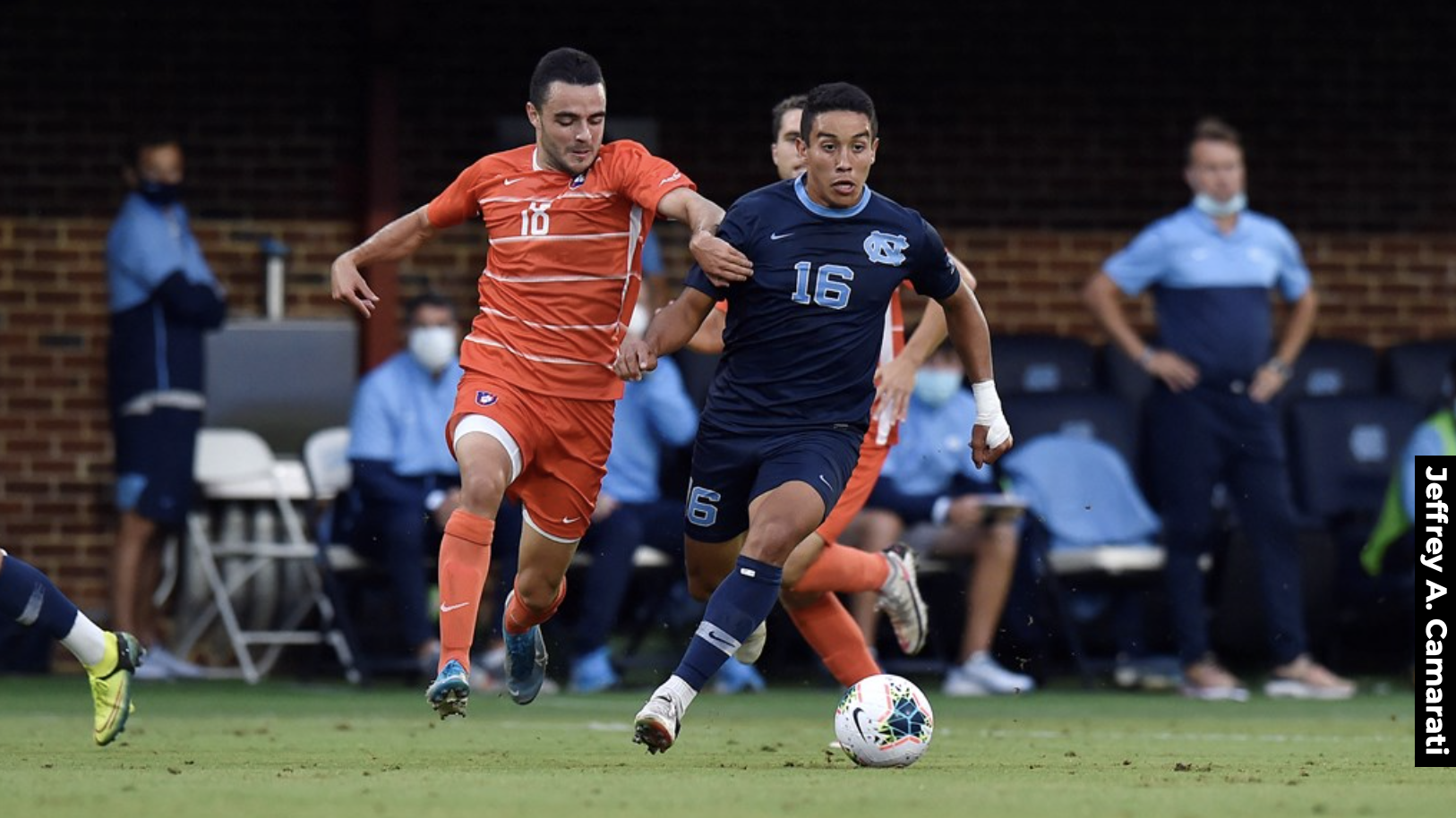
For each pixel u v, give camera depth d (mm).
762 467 23453
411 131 51750
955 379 43562
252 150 51125
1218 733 32562
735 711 37469
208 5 51062
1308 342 50656
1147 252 42312
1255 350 42125
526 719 34656
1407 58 54781
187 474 45062
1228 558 46000
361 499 42781
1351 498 48000
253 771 22344
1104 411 46625
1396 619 47656
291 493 47844
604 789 19688
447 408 43000
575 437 25672
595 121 24875
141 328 44750
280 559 47875
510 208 25406
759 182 52781
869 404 24047
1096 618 46406
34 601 23516
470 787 19938
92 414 50469
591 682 42375
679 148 52531
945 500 42781
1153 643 46750
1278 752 27859
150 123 50812
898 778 21938
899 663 43531
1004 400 46406
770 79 52812
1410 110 54844
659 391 42375
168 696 40062
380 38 50375
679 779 21328
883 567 27453
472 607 23688
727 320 24031
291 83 51250
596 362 25625
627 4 52375
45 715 34219
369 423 42719
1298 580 42656
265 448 47531
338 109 51406
